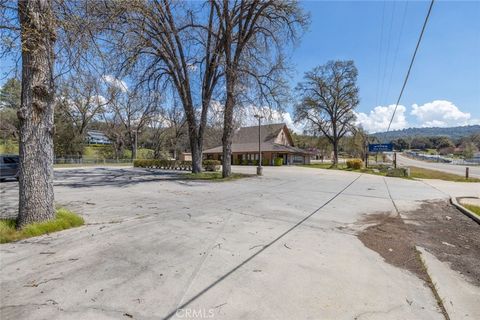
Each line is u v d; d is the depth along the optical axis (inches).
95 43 239.8
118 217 271.0
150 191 466.6
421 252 187.2
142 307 112.7
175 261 160.7
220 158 1983.3
